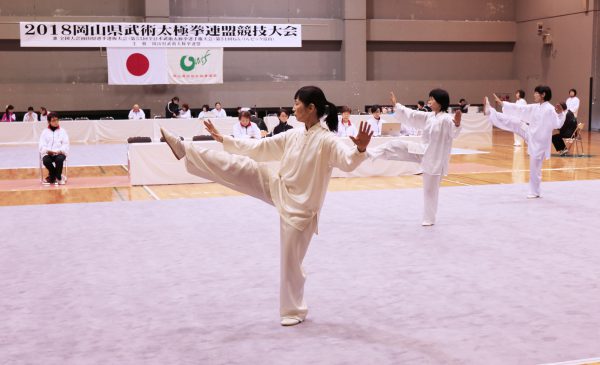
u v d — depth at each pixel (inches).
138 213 362.9
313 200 172.7
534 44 1080.8
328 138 168.6
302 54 1031.6
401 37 1066.7
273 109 1016.2
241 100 1002.7
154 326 180.4
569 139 652.7
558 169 543.8
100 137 843.4
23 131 824.9
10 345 167.3
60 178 490.0
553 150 709.3
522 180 484.7
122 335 173.5
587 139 831.7
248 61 1012.5
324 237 295.3
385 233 302.8
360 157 158.9
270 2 1013.2
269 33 947.3
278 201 173.5
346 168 161.8
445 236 294.7
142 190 454.6
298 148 172.6
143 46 905.5
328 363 152.0
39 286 221.8
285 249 174.7
